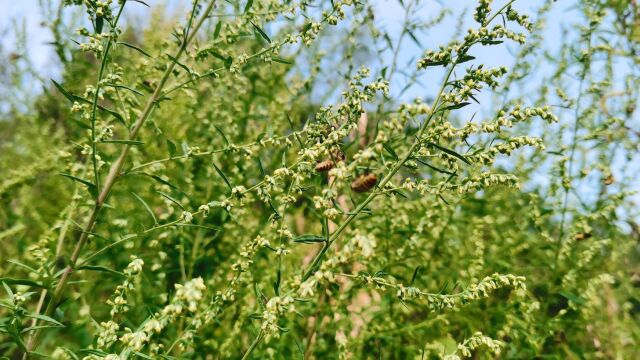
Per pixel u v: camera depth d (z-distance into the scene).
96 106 0.25
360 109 0.25
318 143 0.24
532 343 0.39
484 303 0.43
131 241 0.36
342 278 0.41
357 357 0.40
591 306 0.41
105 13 0.25
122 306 0.23
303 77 0.49
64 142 0.39
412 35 0.41
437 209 0.42
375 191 0.23
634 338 0.42
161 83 0.27
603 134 0.42
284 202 0.25
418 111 0.22
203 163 0.44
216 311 0.25
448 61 0.23
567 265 0.44
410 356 0.40
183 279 0.38
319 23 0.29
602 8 0.43
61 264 0.36
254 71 0.46
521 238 0.44
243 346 0.39
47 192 0.40
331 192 0.22
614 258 0.42
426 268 0.42
